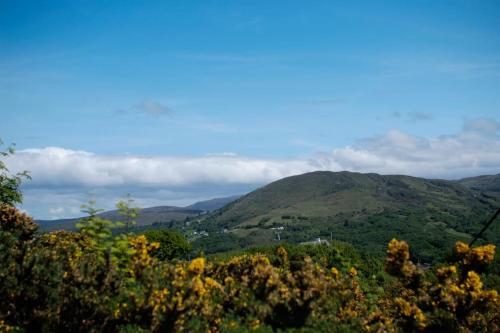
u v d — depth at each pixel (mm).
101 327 9156
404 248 12766
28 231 12711
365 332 12117
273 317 11195
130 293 9828
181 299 9648
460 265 13039
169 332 9359
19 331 8844
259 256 13633
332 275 15891
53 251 10430
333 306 12852
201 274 11961
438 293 12562
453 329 11922
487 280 18594
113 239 12453
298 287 11922
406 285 13031
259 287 11789
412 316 12125
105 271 10203
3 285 9227
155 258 12070
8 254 10297
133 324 9414
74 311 9117
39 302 9148
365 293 19047
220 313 10938
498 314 12648
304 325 11305
